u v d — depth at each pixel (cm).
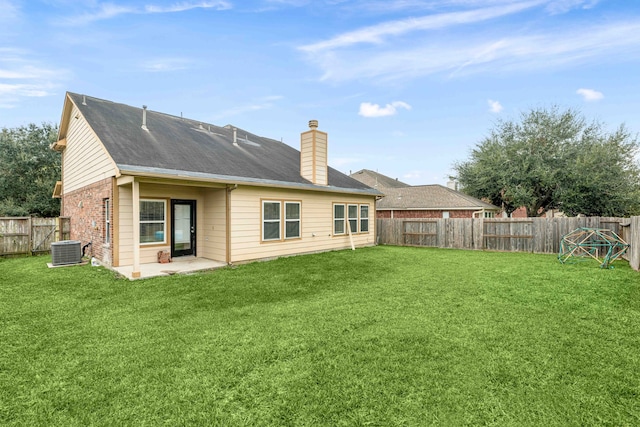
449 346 370
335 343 379
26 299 563
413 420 244
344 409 257
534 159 1900
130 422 242
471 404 263
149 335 403
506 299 569
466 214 2019
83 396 274
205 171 909
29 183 2208
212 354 350
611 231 1052
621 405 263
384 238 1639
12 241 1113
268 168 1184
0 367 323
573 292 616
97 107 1083
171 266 869
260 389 284
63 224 1240
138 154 852
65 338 393
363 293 611
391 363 329
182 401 267
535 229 1277
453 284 686
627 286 666
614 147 1769
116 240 828
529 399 271
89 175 1030
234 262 943
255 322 450
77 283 679
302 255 1147
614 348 366
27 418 247
